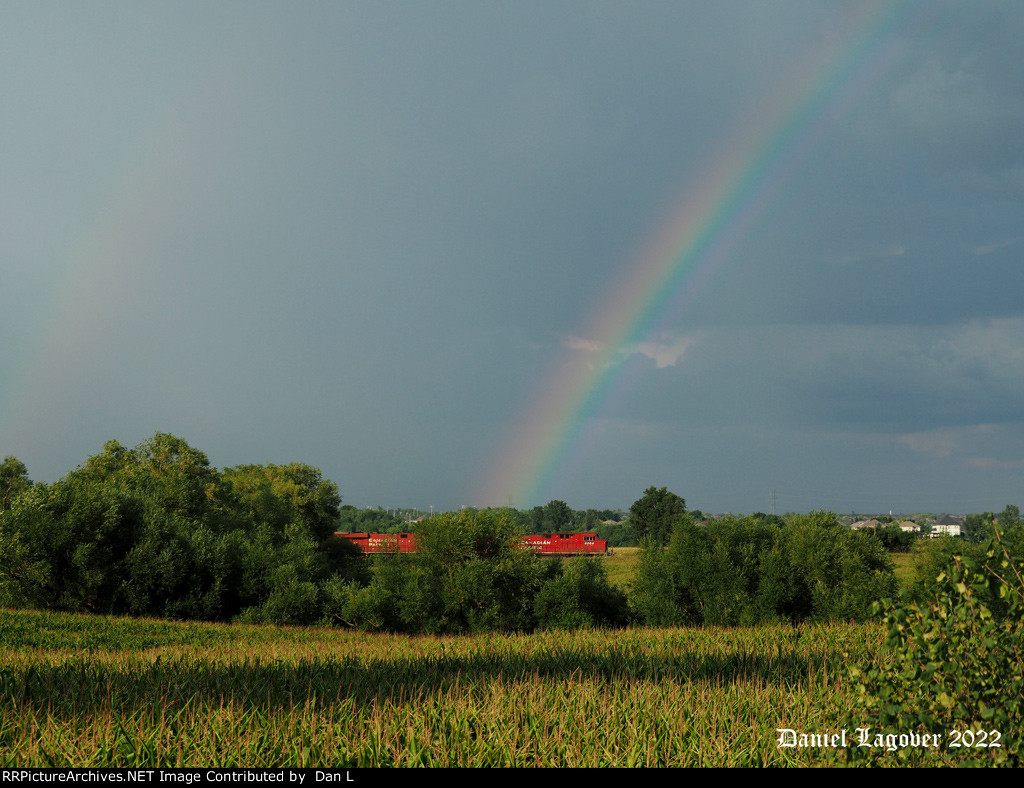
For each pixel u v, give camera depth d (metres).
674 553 38.03
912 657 5.48
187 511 56.56
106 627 31.94
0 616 33.31
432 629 38.06
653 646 15.70
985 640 5.21
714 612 35.16
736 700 8.57
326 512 84.19
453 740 6.89
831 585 34.88
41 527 38.81
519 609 39.53
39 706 7.90
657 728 7.54
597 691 8.84
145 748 6.57
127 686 9.04
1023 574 5.65
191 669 10.55
